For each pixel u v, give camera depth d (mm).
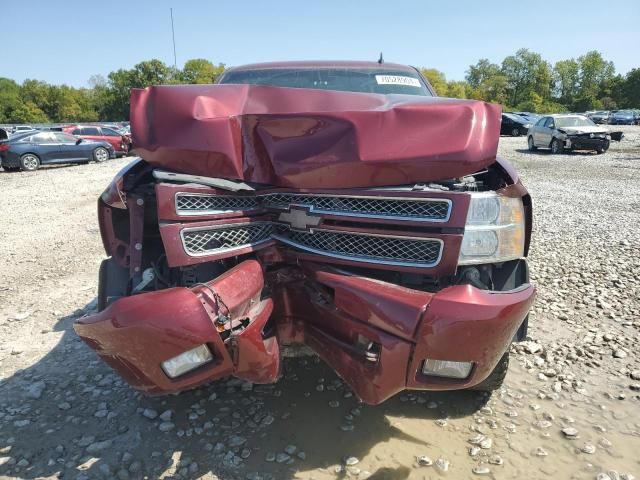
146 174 2914
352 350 2455
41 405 3146
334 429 2879
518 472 2525
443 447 2713
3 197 11875
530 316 4336
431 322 2152
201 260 2375
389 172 2402
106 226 3166
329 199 2504
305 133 2500
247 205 2576
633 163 17234
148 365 2227
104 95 87875
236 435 2836
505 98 103250
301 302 2699
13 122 84562
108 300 3115
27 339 4070
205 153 2455
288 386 3332
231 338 2281
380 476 2500
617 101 95312
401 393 3236
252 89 2750
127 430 2896
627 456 2637
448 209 2328
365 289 2326
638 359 3617
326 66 4184
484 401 3125
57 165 21219
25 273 5754
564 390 3248
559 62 110125
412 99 2768
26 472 2562
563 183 12781
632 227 7668
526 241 2926
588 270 5531
